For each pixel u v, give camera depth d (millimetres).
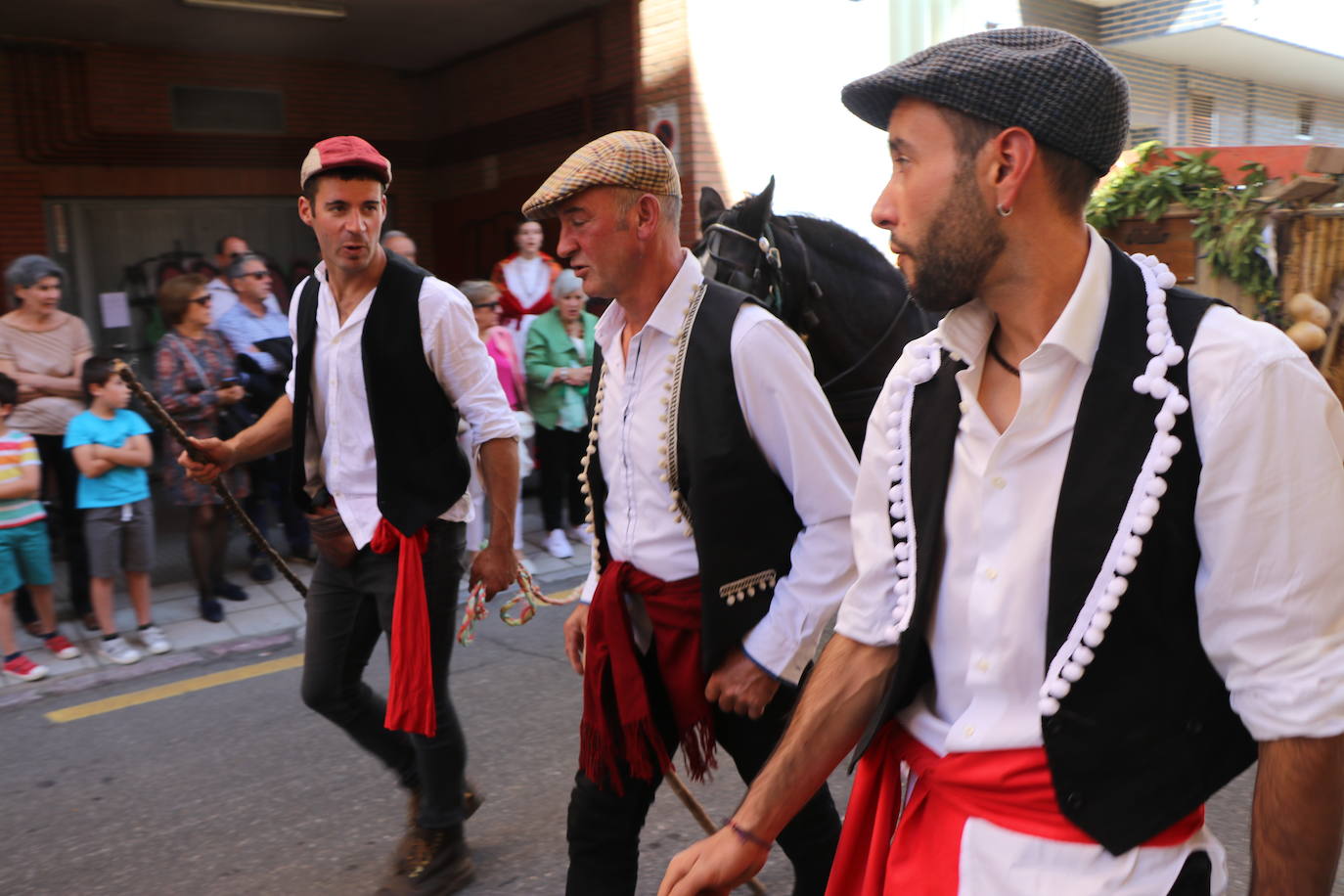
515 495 2719
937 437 1206
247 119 9633
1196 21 10258
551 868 3098
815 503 1925
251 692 4688
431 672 2705
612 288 1988
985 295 1158
